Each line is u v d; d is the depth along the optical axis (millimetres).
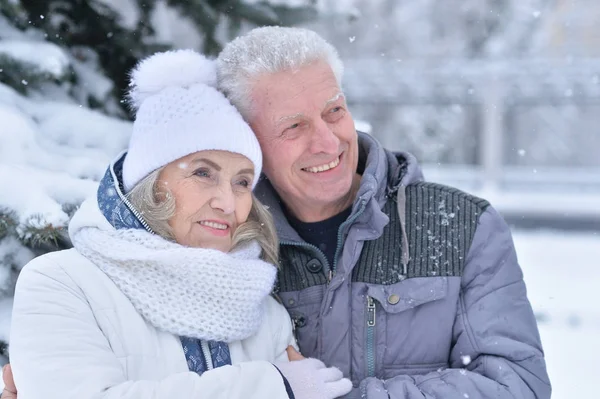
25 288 1677
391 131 18250
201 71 1914
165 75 1857
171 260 1695
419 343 1959
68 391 1532
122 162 1914
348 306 1989
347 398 1812
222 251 1838
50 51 2496
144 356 1678
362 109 18172
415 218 2039
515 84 13320
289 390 1682
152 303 1695
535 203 11695
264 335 1908
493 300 1945
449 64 13016
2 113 2277
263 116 1986
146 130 1790
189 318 1708
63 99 2688
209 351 1772
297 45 1979
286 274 2086
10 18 2707
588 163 19359
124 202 1770
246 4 3109
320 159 1979
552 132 19359
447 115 17984
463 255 1975
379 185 2031
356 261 1993
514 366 1872
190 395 1562
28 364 1575
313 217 2139
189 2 3002
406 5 18312
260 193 2143
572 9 17656
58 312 1633
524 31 16875
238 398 1604
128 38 2973
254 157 1848
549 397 1915
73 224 1787
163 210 1755
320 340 2012
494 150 13523
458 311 1964
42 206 1991
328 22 3334
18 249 2232
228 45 2084
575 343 5098
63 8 2881
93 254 1729
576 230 10453
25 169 2131
